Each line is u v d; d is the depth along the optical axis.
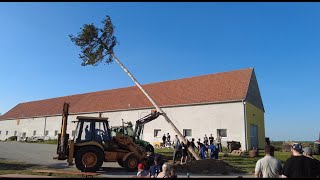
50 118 50.00
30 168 15.06
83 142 14.95
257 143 32.38
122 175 13.60
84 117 15.48
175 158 20.27
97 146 14.90
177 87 38.53
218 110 31.36
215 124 31.22
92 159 14.60
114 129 22.31
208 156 23.56
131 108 38.41
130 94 42.69
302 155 5.62
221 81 35.16
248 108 30.89
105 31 23.16
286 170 5.57
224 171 15.84
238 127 29.70
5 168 14.75
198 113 32.66
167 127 34.31
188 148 19.73
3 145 32.38
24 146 31.70
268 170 6.09
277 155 23.66
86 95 50.38
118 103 41.38
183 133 33.25
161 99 36.91
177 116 34.12
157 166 9.45
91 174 12.74
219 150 27.97
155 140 34.97
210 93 33.56
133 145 15.89
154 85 41.88
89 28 22.83
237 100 30.27
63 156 14.96
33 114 53.97
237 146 28.05
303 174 5.40
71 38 23.02
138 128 22.30
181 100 34.75
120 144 15.78
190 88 36.78
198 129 32.25
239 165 18.66
